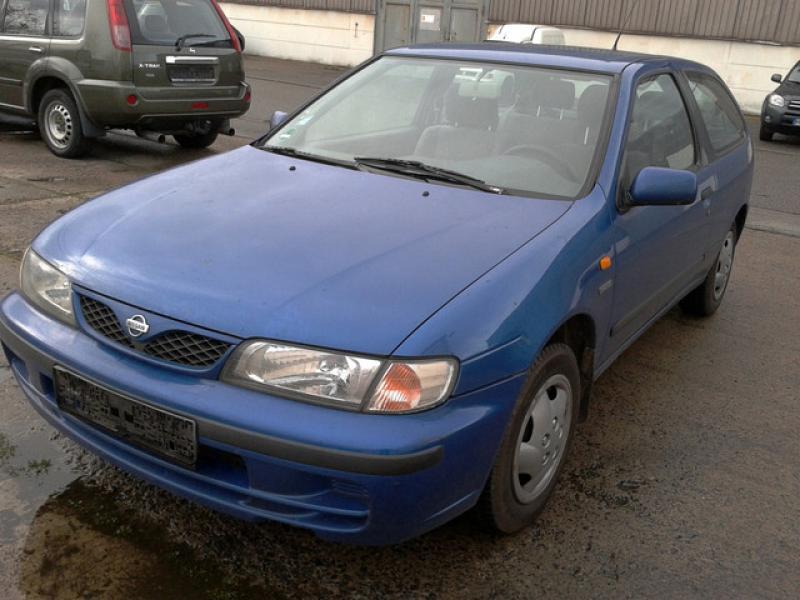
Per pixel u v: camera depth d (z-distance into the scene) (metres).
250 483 2.32
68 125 8.30
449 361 2.31
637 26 19.39
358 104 3.88
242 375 2.31
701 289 5.01
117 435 2.50
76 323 2.61
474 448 2.38
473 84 3.73
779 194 9.62
